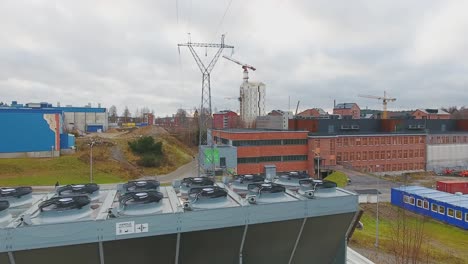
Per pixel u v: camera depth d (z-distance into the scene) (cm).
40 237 1036
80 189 1441
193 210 1238
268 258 1470
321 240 1555
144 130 8350
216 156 5041
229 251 1351
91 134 7544
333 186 1622
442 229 3288
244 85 16038
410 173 6844
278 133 5912
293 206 1400
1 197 1285
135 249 1166
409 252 2217
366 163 6462
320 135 6219
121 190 1559
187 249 1258
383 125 7725
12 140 4719
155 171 5441
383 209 3822
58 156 4984
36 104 7425
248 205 1319
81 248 1089
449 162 7325
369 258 2248
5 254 1005
